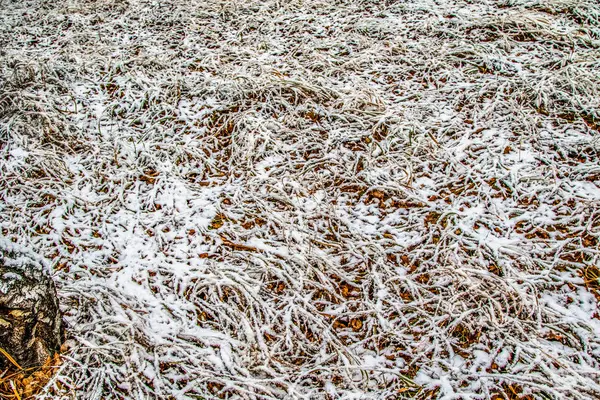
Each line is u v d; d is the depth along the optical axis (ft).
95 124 13.19
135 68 14.99
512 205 10.25
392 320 8.62
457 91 13.25
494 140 11.74
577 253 9.27
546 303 8.52
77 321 8.50
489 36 15.15
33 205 10.91
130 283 9.27
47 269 9.37
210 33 16.81
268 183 11.16
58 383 7.69
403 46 14.97
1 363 7.41
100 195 11.16
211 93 13.96
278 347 8.33
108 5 19.15
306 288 9.18
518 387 7.52
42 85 14.34
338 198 10.83
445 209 10.26
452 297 8.61
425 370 7.86
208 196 10.98
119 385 7.75
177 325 8.63
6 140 12.59
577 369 7.55
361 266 9.47
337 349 8.14
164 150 12.21
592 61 13.41
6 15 19.31
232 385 7.72
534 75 13.25
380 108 12.87
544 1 16.10
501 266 9.09
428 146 11.73
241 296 9.09
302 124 12.69
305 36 16.10
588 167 10.64
